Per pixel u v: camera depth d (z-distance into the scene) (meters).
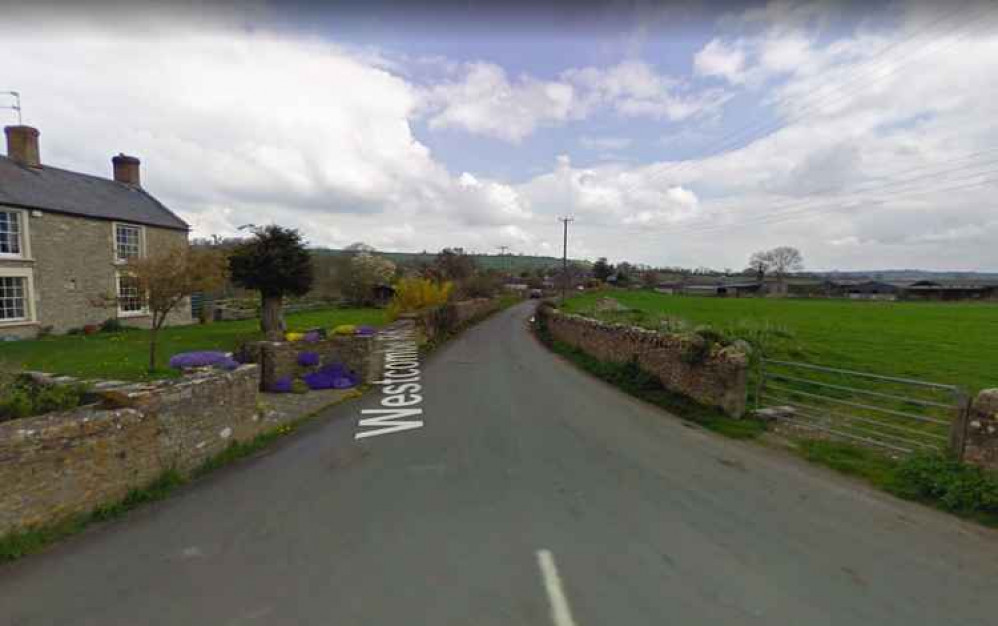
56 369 9.77
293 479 5.07
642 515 4.18
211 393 5.65
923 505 4.41
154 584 3.12
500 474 5.19
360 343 10.84
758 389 8.02
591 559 3.44
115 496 4.33
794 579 3.20
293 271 15.17
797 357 11.12
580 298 45.69
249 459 5.78
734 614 2.82
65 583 3.14
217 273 10.56
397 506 4.35
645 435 6.79
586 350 15.29
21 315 16.00
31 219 16.11
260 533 3.84
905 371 9.85
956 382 8.85
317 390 9.83
